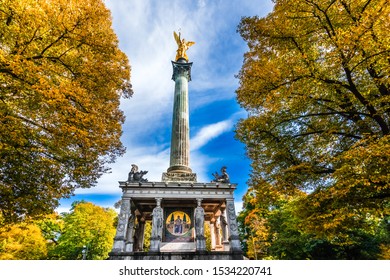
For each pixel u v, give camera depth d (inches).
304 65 522.0
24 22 444.1
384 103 486.6
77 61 547.2
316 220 503.8
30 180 494.6
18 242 1181.7
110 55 593.0
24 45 462.0
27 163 469.4
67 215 1910.7
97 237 1733.5
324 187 551.5
